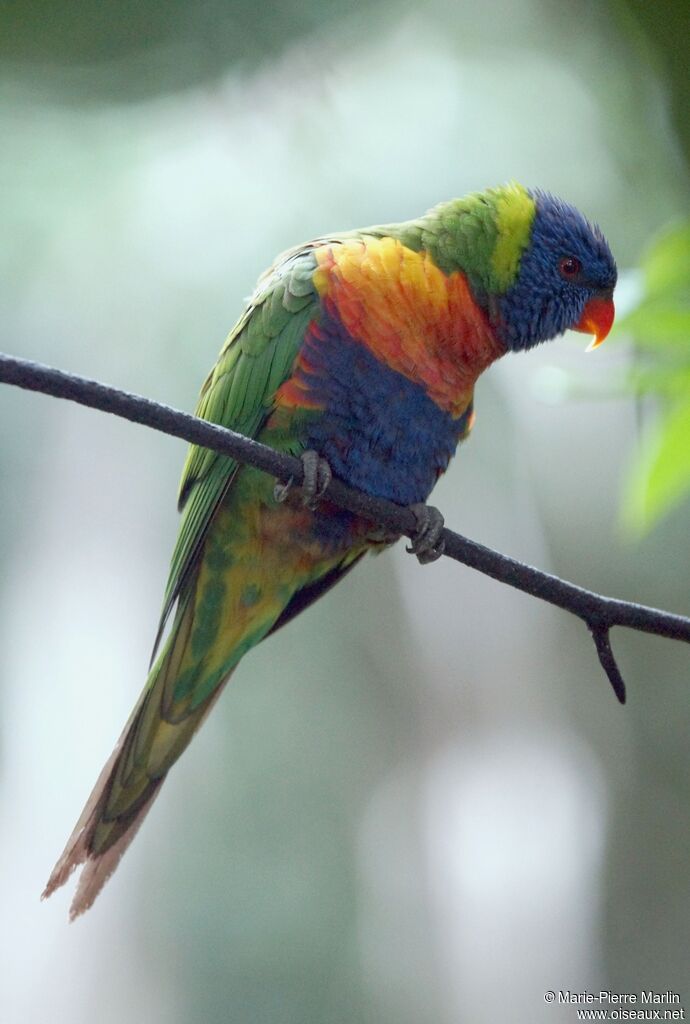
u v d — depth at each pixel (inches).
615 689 193.6
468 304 234.8
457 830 525.7
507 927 493.0
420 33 404.5
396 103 434.0
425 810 534.0
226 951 521.3
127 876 541.3
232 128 398.0
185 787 548.4
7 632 555.2
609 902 466.6
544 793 506.9
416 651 550.0
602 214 429.4
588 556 500.4
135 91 329.4
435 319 227.8
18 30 286.2
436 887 520.1
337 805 545.3
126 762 231.8
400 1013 499.8
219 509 230.8
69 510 573.9
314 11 318.3
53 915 543.8
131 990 529.0
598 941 464.8
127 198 450.0
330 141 424.5
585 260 251.4
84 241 462.9
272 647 563.5
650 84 334.3
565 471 509.4
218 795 546.0
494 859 510.0
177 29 294.7
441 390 231.8
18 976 534.0
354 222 456.8
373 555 254.8
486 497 518.9
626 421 505.7
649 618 188.5
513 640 530.3
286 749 551.5
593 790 490.3
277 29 311.6
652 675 486.6
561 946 475.5
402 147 449.7
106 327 488.7
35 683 560.4
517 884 496.7
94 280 475.8
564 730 506.9
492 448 514.6
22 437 558.3
